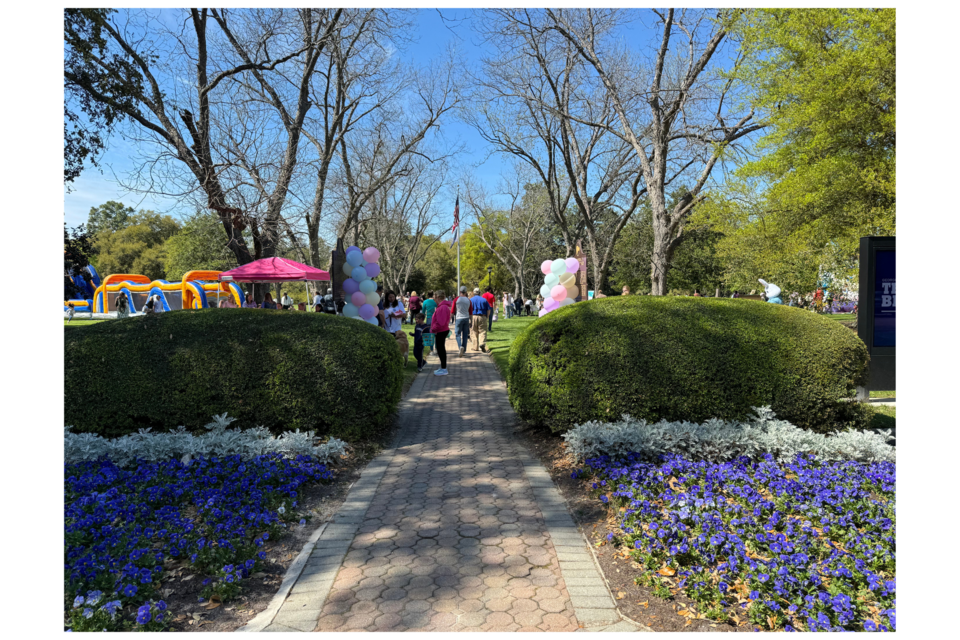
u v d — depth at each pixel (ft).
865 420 20.77
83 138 30.96
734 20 50.98
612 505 14.56
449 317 41.88
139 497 14.58
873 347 24.85
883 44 43.14
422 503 15.58
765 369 20.31
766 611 9.92
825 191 47.09
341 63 57.67
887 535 12.25
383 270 160.25
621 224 94.53
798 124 48.47
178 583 11.08
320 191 59.21
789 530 12.71
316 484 17.06
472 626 9.77
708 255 138.62
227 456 18.13
